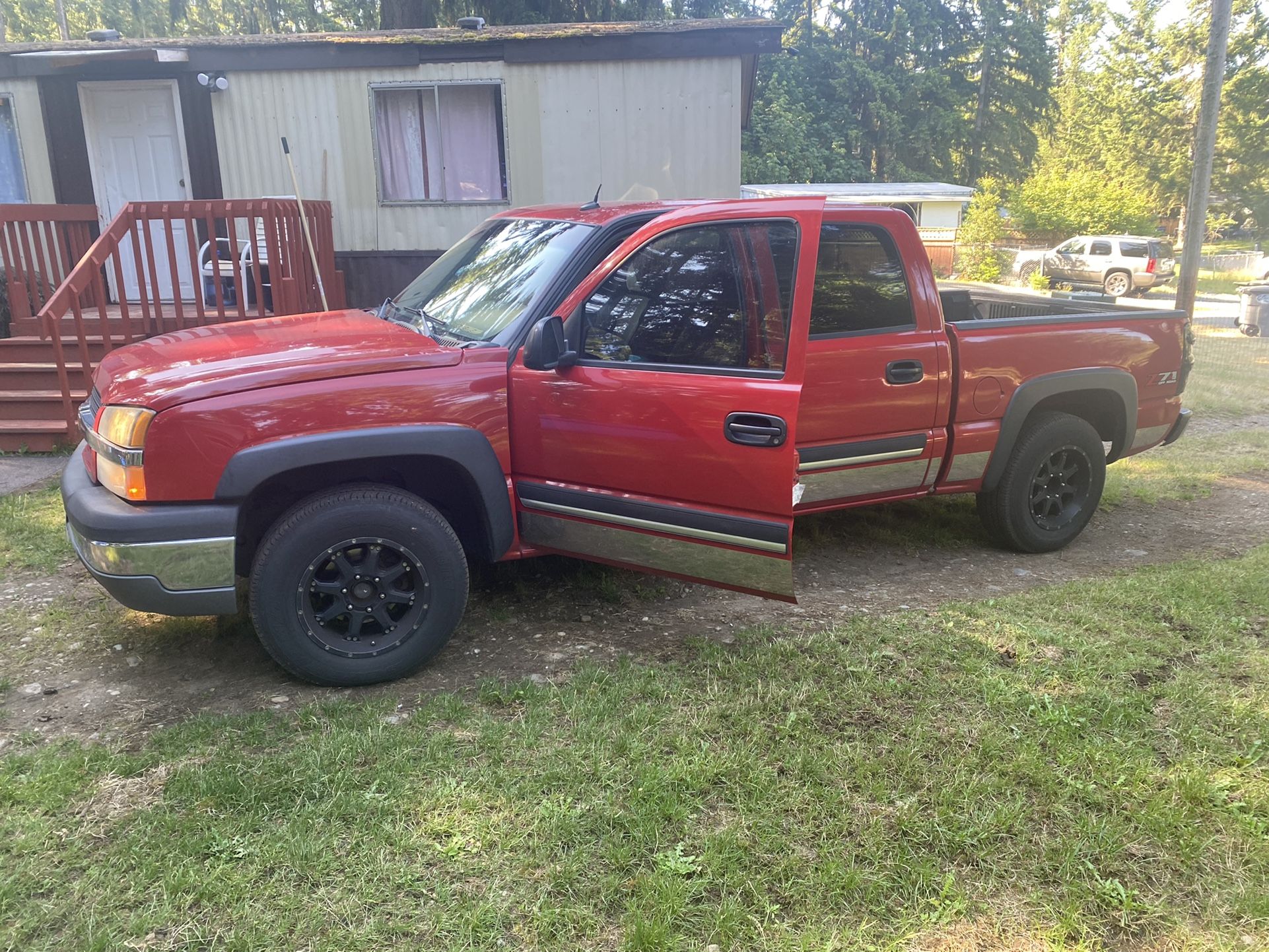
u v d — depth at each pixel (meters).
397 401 3.46
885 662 3.74
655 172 10.09
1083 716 3.31
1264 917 2.40
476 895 2.42
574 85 9.85
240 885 2.41
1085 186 33.66
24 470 6.71
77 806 2.76
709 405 3.41
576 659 3.82
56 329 6.88
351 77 9.88
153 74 9.81
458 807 2.77
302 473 3.49
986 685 3.51
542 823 2.69
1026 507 5.07
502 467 3.74
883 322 4.43
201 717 3.29
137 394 3.26
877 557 5.18
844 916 2.38
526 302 3.85
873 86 41.56
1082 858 2.60
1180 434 5.75
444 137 10.16
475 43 9.66
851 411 4.34
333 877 2.47
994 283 30.58
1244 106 39.69
